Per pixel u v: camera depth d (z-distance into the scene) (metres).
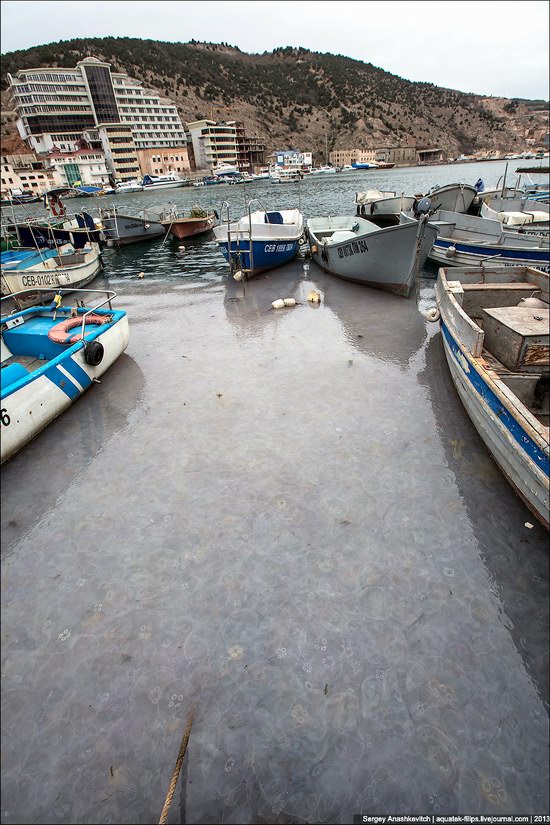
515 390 5.36
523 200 18.11
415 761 2.33
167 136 111.25
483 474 4.38
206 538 3.72
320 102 194.25
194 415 5.60
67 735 2.48
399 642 2.89
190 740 2.44
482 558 3.47
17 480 4.54
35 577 3.45
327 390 6.06
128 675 2.76
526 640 2.89
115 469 4.65
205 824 2.13
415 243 8.96
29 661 2.86
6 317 6.52
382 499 4.07
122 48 182.00
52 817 2.19
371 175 88.38
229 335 8.29
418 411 5.50
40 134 97.94
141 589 3.31
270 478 4.38
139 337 8.48
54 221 19.62
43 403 5.30
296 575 3.36
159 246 20.30
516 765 2.31
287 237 12.41
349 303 9.87
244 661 2.81
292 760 2.35
